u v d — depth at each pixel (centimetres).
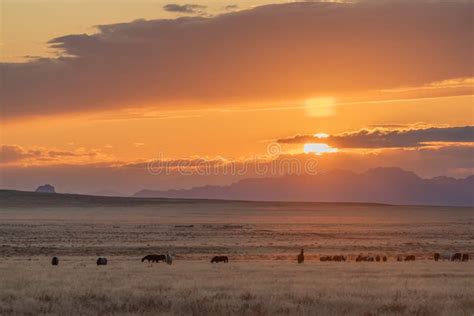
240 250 13975
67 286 5075
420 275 6812
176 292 4634
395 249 14812
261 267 8219
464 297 4544
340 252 13762
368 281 5769
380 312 3869
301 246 15250
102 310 3866
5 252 12575
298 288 5038
